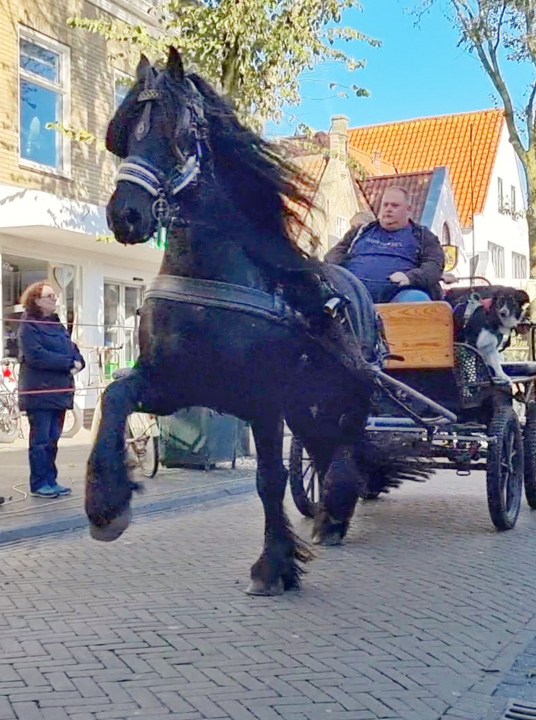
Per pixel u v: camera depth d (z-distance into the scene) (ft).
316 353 18.89
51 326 30.04
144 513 29.73
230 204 17.20
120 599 18.99
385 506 31.01
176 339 16.46
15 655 15.47
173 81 16.38
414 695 14.20
